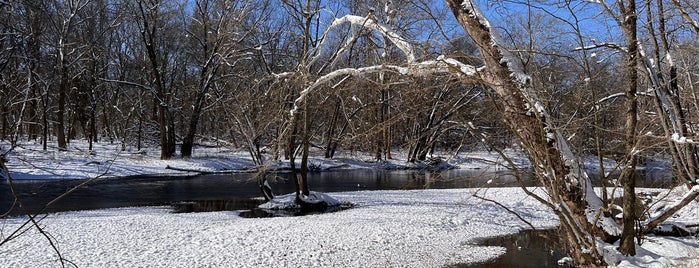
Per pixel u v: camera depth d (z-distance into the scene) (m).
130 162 30.05
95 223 13.23
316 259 9.98
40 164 25.94
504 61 7.23
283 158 34.47
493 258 10.54
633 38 7.29
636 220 7.95
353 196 19.39
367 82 9.87
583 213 7.49
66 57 32.38
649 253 7.74
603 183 7.30
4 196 19.02
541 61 8.15
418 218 14.12
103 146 36.16
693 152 8.82
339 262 9.87
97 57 34.81
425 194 19.98
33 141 34.66
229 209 17.22
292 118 13.62
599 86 7.68
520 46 7.94
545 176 6.92
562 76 7.91
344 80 11.91
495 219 14.52
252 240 11.26
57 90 35.44
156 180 26.44
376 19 10.45
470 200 17.52
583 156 7.75
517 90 6.87
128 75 42.09
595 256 6.98
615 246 7.60
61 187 22.34
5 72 31.77
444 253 10.82
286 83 13.68
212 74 31.23
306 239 11.42
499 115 6.75
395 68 8.01
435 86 7.07
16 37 27.06
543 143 6.52
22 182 23.25
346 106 12.70
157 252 10.20
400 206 16.50
